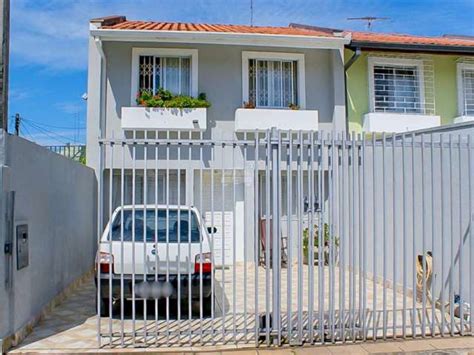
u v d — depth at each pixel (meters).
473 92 14.02
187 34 11.88
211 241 6.47
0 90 6.13
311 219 6.34
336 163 6.52
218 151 12.36
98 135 11.98
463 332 6.62
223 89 12.73
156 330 6.18
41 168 7.27
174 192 12.22
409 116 13.19
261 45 12.45
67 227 8.92
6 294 5.85
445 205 7.95
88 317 7.36
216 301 8.62
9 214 5.95
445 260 8.03
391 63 13.59
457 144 7.02
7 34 6.25
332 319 6.33
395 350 6.06
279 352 5.94
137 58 12.43
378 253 10.24
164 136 12.17
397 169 9.50
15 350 5.82
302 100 13.03
